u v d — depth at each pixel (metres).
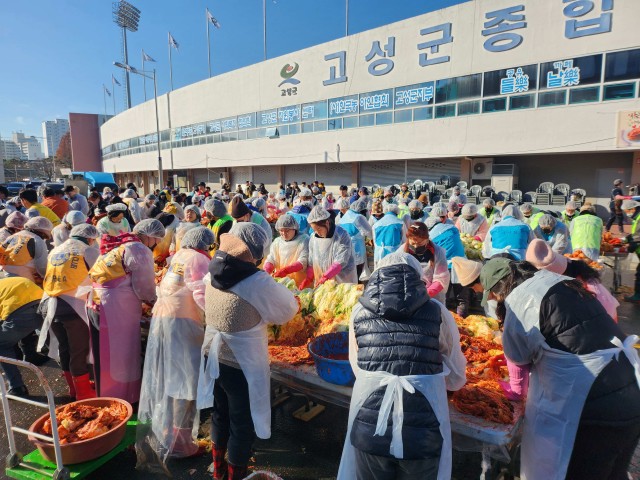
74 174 30.88
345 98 23.00
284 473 3.18
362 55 21.98
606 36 14.88
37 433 2.97
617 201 13.34
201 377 2.85
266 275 2.77
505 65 17.16
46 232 5.10
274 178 28.81
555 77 16.02
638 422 2.05
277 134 26.95
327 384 2.83
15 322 4.19
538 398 2.25
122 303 3.66
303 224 7.25
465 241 7.29
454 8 18.36
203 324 3.32
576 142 15.77
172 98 36.06
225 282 2.68
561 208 16.14
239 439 2.81
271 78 26.84
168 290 3.26
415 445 1.88
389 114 21.19
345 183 24.58
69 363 4.22
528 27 16.47
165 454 3.20
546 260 2.61
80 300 3.96
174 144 36.66
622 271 9.48
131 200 10.73
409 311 2.02
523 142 16.98
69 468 2.99
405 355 1.99
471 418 2.41
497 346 3.25
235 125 29.92
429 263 3.94
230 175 32.34
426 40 19.41
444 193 17.94
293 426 3.82
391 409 1.94
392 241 6.02
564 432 2.11
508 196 17.02
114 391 3.73
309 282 4.84
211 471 3.24
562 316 2.12
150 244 3.99
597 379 2.04
